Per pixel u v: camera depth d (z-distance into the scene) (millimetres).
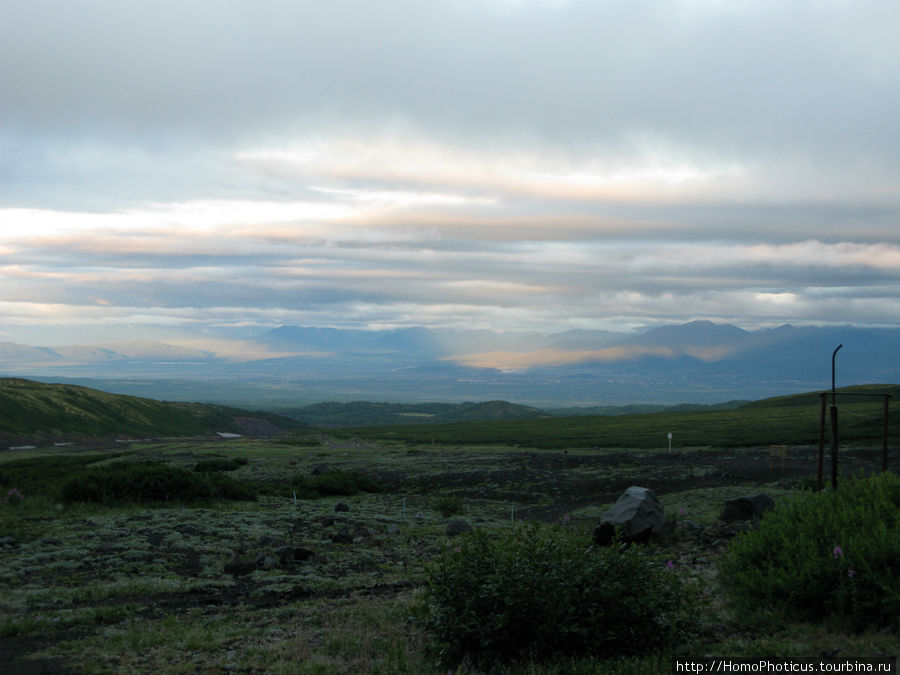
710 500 31969
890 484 15453
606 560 11234
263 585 18781
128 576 19812
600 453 73938
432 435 129875
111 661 11719
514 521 33031
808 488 25344
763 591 12469
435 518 35250
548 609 10414
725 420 110750
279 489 48688
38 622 14211
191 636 13164
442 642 11094
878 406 109938
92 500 36531
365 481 53500
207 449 102250
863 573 11125
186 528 28062
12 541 24344
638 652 10656
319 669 10969
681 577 16016
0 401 155125
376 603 16188
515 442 101562
